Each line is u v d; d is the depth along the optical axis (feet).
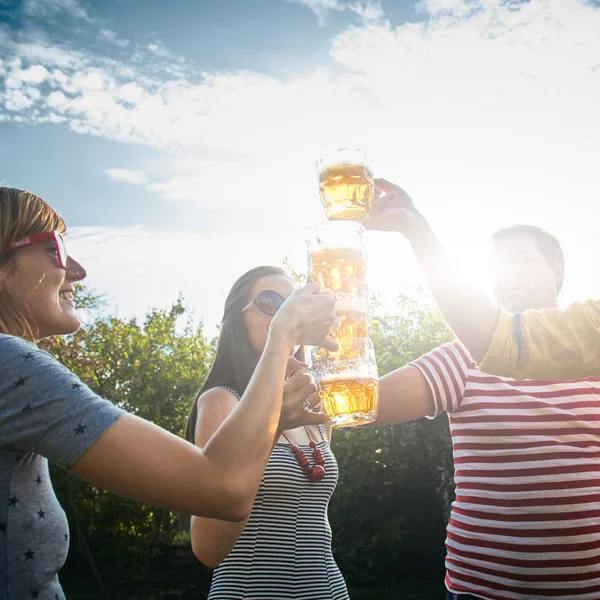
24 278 4.62
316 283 4.99
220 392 7.46
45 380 3.92
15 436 3.88
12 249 4.59
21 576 4.02
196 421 7.34
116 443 3.79
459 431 8.52
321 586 7.14
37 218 4.74
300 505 7.33
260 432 4.10
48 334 4.91
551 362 5.12
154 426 3.97
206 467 3.89
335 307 5.32
